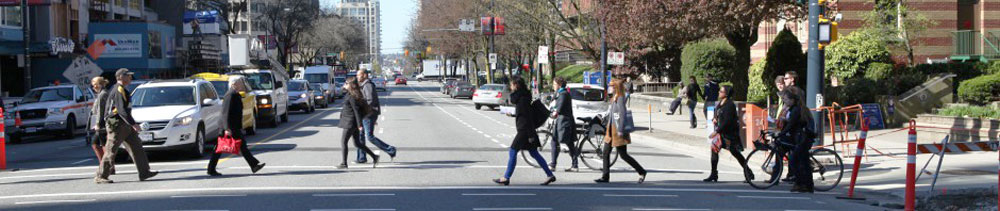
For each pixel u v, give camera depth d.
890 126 32.16
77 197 15.30
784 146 16.91
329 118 48.88
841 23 50.12
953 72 36.72
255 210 13.62
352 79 20.44
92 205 14.24
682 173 20.59
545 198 15.33
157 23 82.00
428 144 28.48
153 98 24.81
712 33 38.41
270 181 17.84
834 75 42.28
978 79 31.53
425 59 173.38
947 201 15.05
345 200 14.84
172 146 22.92
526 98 17.41
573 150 20.59
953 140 26.55
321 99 67.31
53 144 31.91
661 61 66.56
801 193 16.62
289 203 14.42
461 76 171.50
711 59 51.97
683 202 14.95
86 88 38.00
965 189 15.98
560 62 122.50
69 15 71.56
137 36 78.12
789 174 17.78
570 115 20.52
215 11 109.56
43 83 69.19
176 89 25.09
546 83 110.88
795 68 39.97
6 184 17.56
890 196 16.28
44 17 66.31
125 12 89.81
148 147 22.72
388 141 29.91
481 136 32.75
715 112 18.84
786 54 39.88
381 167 20.94
